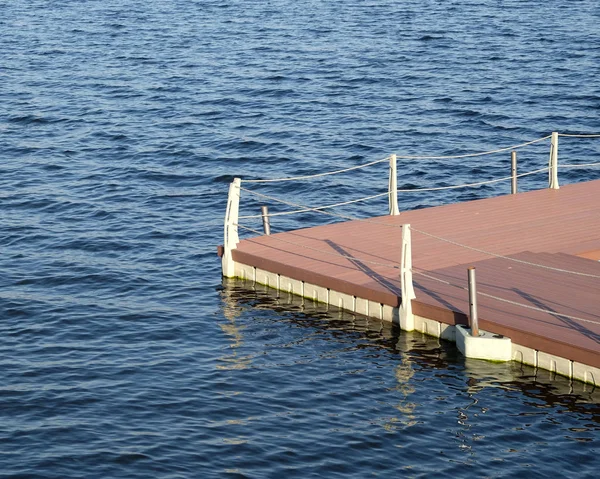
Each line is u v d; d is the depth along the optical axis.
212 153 41.81
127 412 20.09
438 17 81.44
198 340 23.72
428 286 24.39
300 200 36.25
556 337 21.33
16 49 67.19
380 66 59.88
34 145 43.00
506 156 41.81
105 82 55.91
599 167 40.34
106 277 27.91
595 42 67.81
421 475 17.89
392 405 20.50
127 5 92.00
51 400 20.55
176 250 30.45
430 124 46.50
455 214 29.88
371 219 29.53
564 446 18.88
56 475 17.75
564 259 25.77
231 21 80.50
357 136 44.41
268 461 18.31
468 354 22.27
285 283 26.28
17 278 27.73
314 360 22.58
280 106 50.09
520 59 61.78
